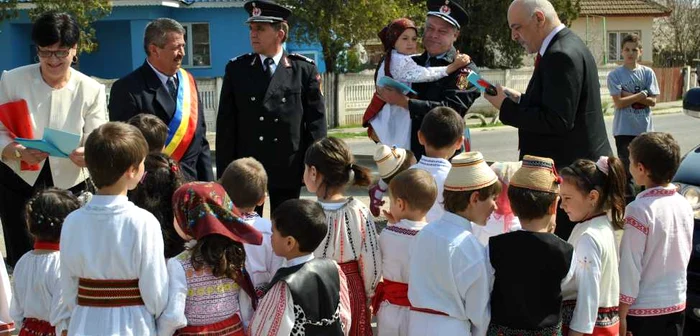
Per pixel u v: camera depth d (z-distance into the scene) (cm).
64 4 1744
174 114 515
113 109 508
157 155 364
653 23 3797
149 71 516
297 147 556
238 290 337
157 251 309
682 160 510
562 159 467
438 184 423
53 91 491
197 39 2364
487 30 2427
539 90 466
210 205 321
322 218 335
